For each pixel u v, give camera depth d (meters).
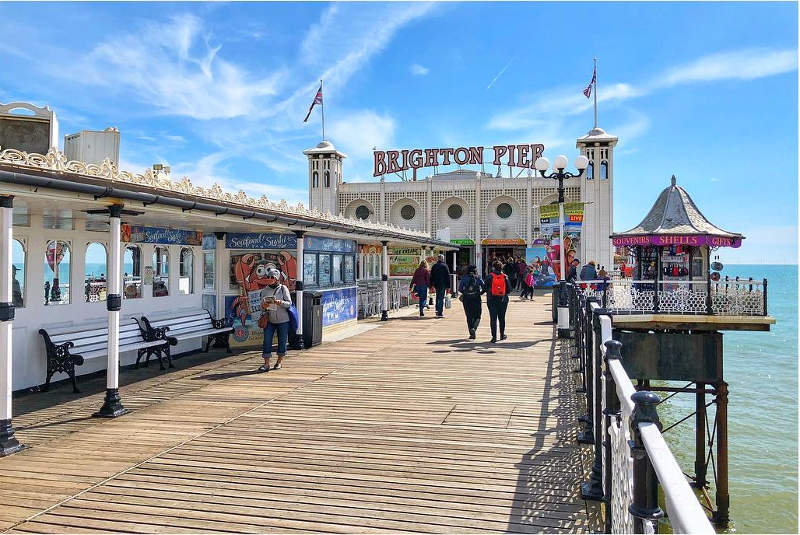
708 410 19.30
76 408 7.31
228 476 4.94
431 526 4.00
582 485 4.52
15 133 7.36
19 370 8.05
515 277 33.19
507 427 6.27
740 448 15.45
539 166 14.20
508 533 3.90
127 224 9.97
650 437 2.14
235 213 9.10
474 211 40.03
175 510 4.28
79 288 9.03
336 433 6.13
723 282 14.63
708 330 14.60
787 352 35.31
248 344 12.30
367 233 15.43
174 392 8.14
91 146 8.31
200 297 12.23
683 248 16.45
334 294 14.55
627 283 15.01
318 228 12.23
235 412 7.03
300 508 4.30
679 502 1.55
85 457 5.44
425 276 18.77
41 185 5.60
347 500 4.43
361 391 8.04
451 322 16.94
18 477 4.95
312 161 43.19
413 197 41.22
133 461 5.32
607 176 38.16
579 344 9.18
